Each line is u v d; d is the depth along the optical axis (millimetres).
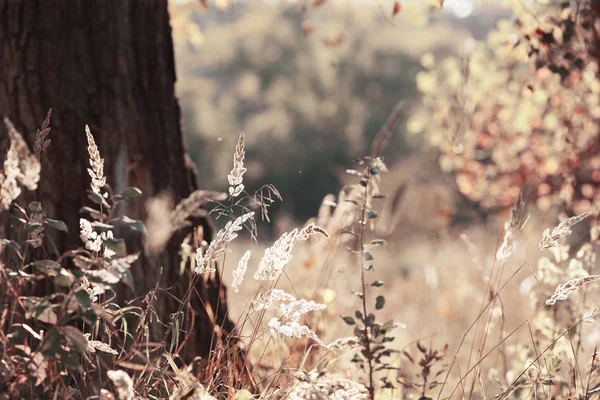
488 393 3707
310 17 6461
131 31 3750
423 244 10000
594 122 5832
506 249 2951
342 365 3465
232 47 37344
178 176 3824
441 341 4922
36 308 2018
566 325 3439
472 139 7133
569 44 4523
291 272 4633
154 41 3830
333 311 3963
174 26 5953
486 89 6902
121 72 3678
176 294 3543
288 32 36719
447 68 7191
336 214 3775
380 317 5332
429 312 5523
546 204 6066
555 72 4480
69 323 2998
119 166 3559
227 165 31828
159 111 3801
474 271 6086
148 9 3809
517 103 6793
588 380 2838
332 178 33188
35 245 2166
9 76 3477
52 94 3512
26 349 2141
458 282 5988
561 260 3504
